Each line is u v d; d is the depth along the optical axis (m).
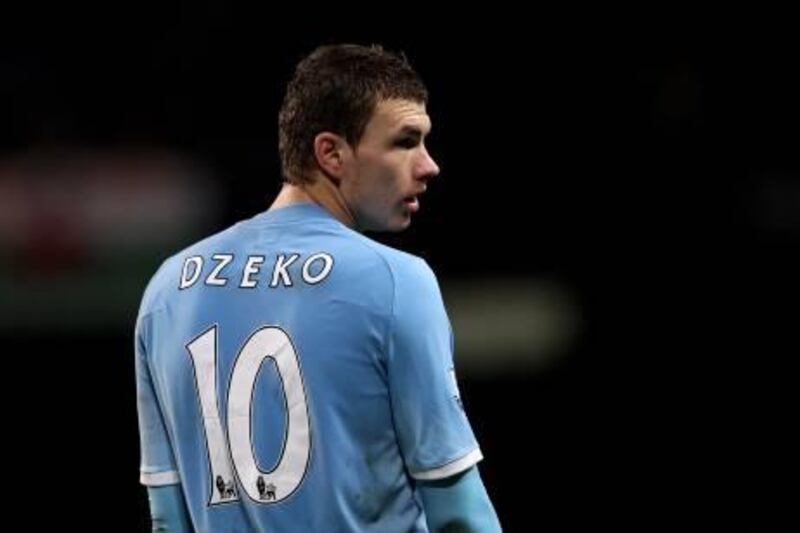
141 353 8.98
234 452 8.28
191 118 34.78
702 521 29.75
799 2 36.88
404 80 8.38
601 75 37.28
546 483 30.61
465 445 8.15
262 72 35.19
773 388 33.81
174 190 30.75
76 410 30.28
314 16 35.69
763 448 32.12
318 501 8.03
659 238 36.19
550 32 37.22
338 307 8.09
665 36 37.53
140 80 34.78
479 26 36.94
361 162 8.36
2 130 32.84
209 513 8.46
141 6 35.12
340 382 8.02
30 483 29.83
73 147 32.16
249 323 8.31
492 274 36.03
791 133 36.84
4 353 30.12
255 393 8.20
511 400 32.25
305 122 8.44
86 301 30.08
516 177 36.62
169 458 8.93
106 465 30.25
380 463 8.15
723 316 35.25
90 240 30.11
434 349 8.09
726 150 36.84
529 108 37.09
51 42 34.66
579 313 35.25
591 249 36.19
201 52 35.16
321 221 8.43
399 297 8.06
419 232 36.03
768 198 36.16
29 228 29.91
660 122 37.12
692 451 31.84
